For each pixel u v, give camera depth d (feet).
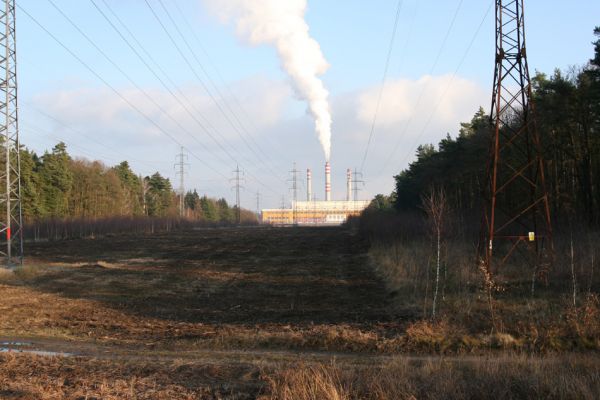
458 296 60.03
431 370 33.30
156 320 57.57
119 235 244.83
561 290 59.67
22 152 250.78
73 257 136.15
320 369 32.65
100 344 45.70
